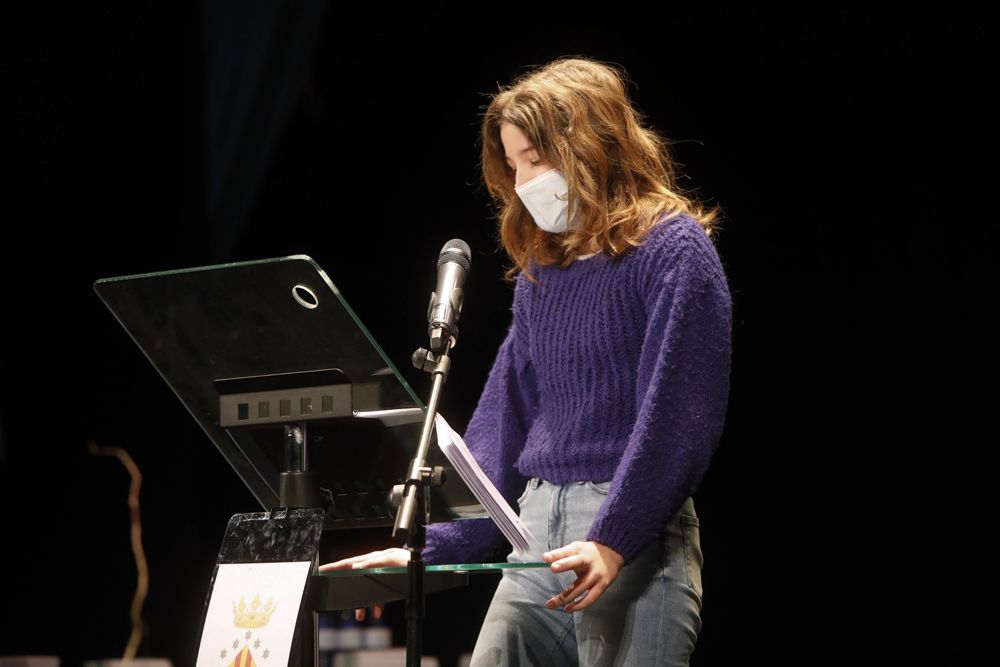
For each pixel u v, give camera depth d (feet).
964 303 38.14
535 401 18.83
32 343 44.96
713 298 16.20
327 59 46.60
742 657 42.37
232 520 15.15
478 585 48.08
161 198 45.78
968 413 38.58
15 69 44.16
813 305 40.09
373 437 15.10
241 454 16.24
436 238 46.06
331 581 14.79
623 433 16.66
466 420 43.98
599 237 17.15
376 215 47.09
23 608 44.60
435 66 45.55
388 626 47.24
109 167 45.39
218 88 45.24
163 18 45.62
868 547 40.60
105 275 45.50
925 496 39.58
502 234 19.01
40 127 44.50
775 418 41.42
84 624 45.47
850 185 39.17
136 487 46.06
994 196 37.42
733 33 40.06
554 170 17.26
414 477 13.75
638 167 17.61
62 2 44.75
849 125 38.99
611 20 41.39
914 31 38.06
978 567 38.99
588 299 17.12
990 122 37.19
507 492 18.79
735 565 42.65
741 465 42.50
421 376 45.03
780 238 40.14
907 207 38.55
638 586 16.19
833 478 40.91
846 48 38.88
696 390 15.85
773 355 41.11
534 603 17.63
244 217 46.01
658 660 15.90
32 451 45.03
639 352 16.74
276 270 13.71
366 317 46.60
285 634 13.93
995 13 37.01
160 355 15.65
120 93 45.34
